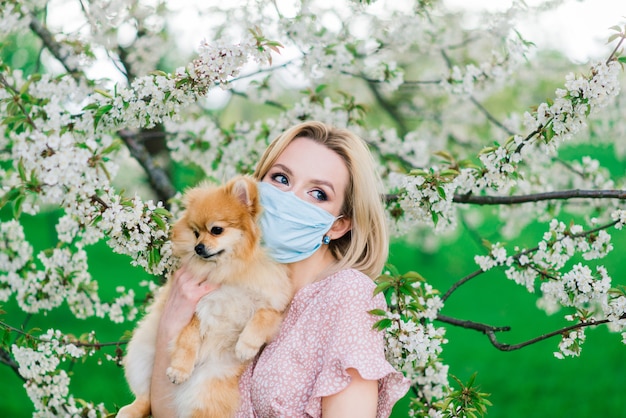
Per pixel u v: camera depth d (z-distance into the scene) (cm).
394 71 536
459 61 664
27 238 1265
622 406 808
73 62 486
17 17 471
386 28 536
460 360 934
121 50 568
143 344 330
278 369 270
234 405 298
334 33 509
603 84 332
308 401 263
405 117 728
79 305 439
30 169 291
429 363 384
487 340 1003
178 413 303
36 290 428
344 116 493
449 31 604
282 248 301
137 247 308
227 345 310
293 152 306
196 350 306
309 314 279
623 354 917
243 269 305
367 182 306
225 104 702
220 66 332
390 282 292
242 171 516
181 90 335
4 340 373
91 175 294
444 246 1397
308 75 513
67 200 295
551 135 345
